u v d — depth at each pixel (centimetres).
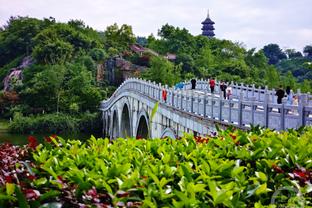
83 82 8681
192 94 2845
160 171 764
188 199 617
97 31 13938
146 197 640
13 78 9944
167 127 3403
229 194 641
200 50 11719
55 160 823
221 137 1078
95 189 659
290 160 853
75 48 11169
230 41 11981
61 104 8394
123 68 10475
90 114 8219
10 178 696
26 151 993
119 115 6569
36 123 7469
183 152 905
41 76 8681
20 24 12475
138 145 1010
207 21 17488
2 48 12094
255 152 880
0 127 7775
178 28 12500
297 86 7744
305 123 1695
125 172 743
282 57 18362
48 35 11281
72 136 7500
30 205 616
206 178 715
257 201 699
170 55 11556
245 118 2092
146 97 4444
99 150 922
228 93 3522
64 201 648
